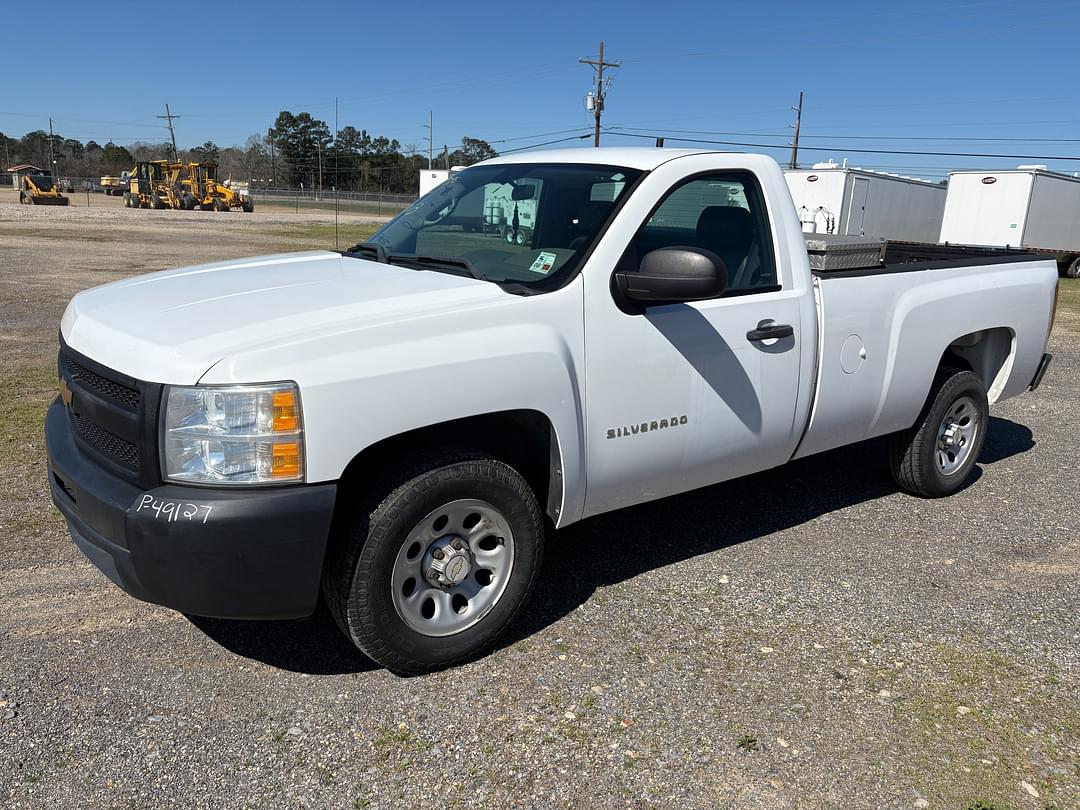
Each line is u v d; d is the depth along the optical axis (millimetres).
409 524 2973
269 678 3143
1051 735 2961
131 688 3047
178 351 2746
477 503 3146
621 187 3551
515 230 3730
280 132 110125
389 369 2822
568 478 3330
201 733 2820
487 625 3264
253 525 2650
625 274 3332
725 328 3691
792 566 4184
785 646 3455
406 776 2658
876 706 3084
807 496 5148
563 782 2652
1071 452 6301
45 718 2861
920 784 2693
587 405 3324
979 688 3221
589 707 3020
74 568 3908
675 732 2900
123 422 2805
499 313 3086
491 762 2730
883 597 3900
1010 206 23531
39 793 2531
